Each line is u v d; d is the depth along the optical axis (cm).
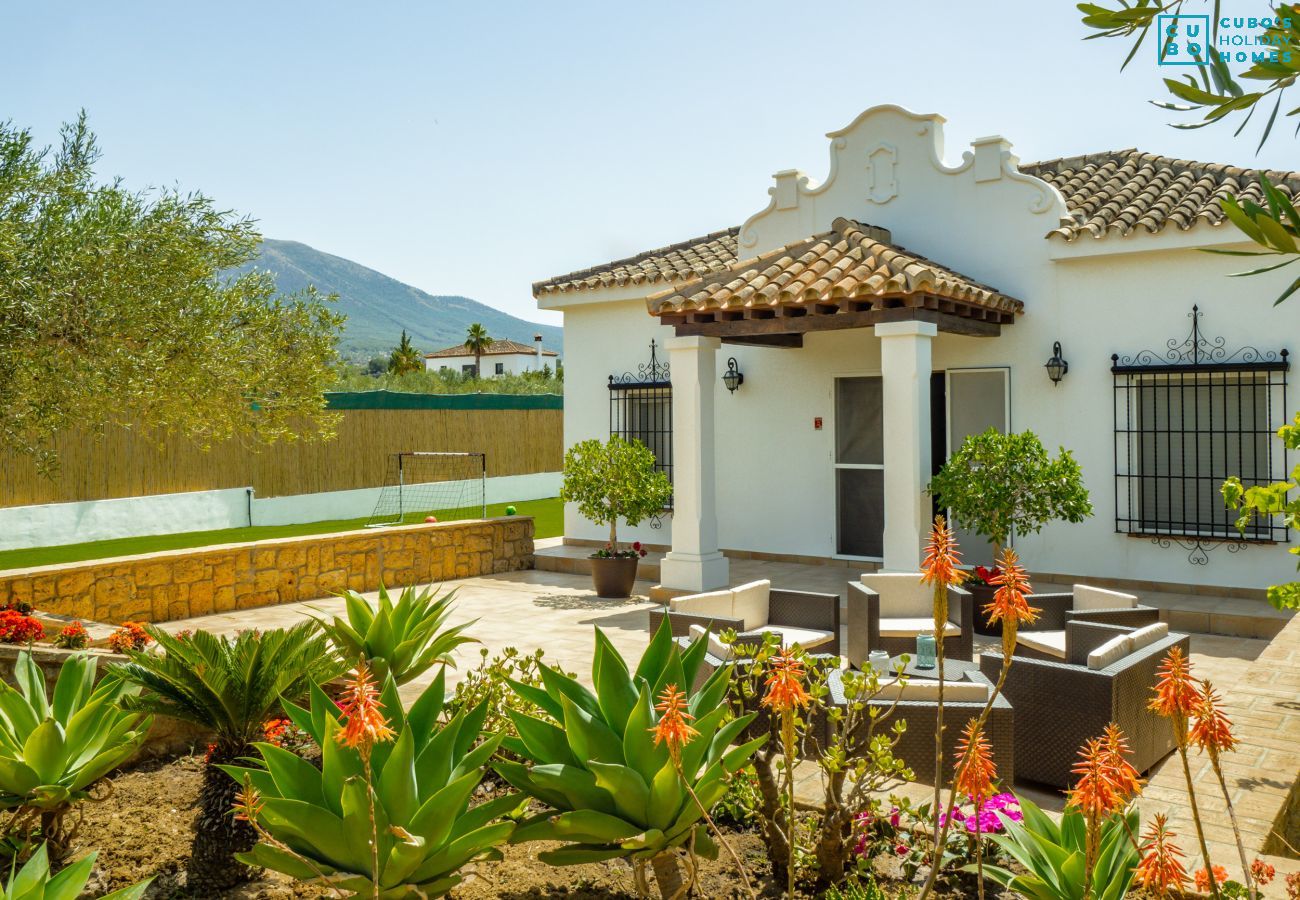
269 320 1135
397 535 1420
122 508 1912
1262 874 360
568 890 441
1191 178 1369
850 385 1441
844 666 959
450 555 1488
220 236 1098
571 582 1468
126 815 575
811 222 1477
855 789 413
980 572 1073
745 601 916
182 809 584
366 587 1384
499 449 2750
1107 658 641
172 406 1038
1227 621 1055
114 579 1121
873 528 1428
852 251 1270
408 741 354
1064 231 1230
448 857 359
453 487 2577
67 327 901
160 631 522
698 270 1523
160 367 962
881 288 1108
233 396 1095
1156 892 276
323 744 370
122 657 733
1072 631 762
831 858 411
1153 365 1186
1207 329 1157
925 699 595
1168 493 1195
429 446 2550
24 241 899
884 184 1400
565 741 396
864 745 429
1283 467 1123
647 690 363
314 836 346
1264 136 162
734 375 1510
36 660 718
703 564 1275
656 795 354
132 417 1064
